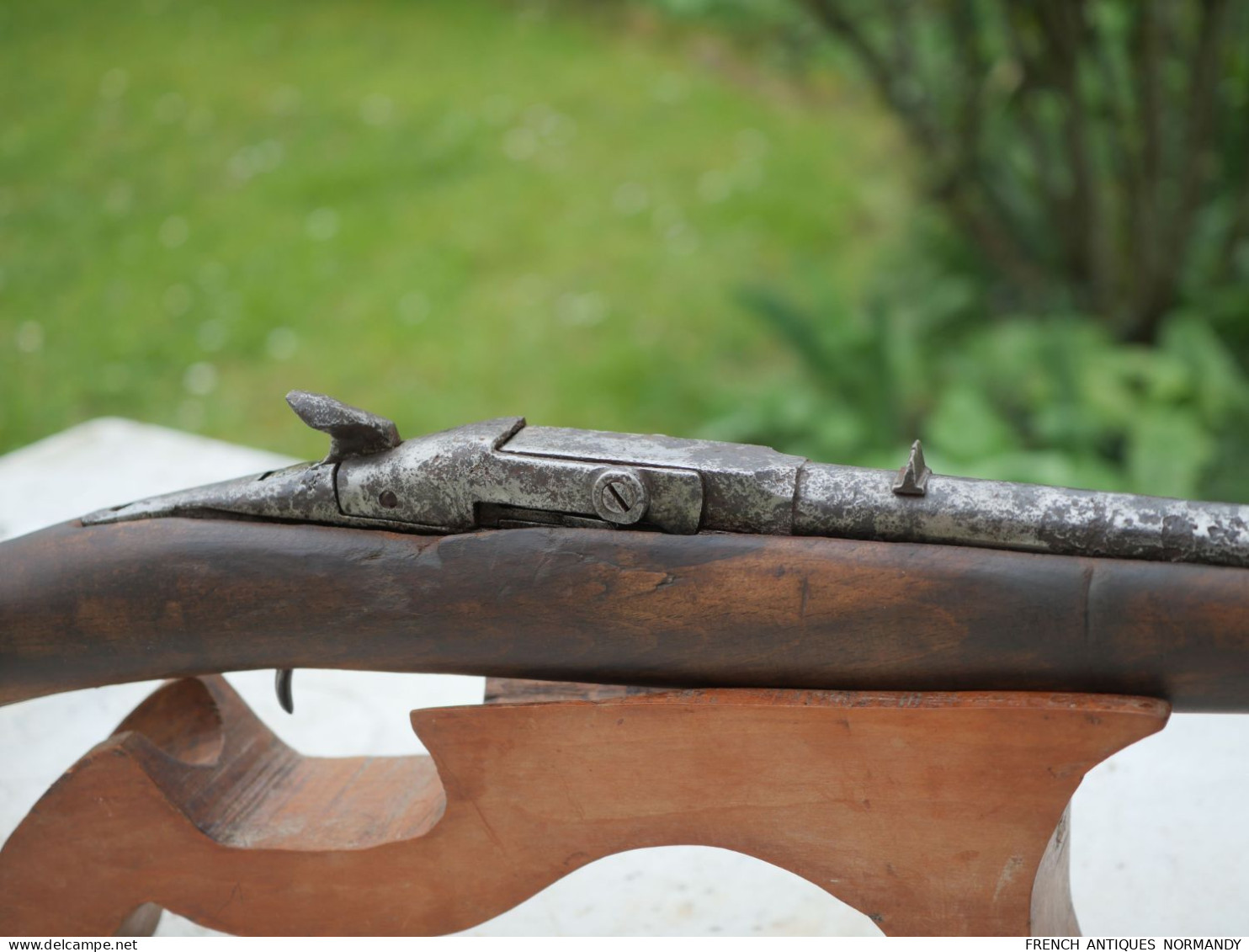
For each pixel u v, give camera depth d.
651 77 6.83
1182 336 3.78
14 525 2.81
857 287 4.82
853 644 1.29
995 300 4.48
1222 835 1.97
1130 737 1.23
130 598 1.43
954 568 1.24
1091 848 1.96
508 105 6.57
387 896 1.55
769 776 1.36
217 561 1.41
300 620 1.40
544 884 1.50
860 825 1.37
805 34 5.04
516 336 4.74
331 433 1.38
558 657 1.37
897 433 3.87
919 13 4.16
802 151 5.95
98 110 6.77
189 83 7.02
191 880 1.60
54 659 1.48
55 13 8.09
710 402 4.17
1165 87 4.02
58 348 4.78
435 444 1.36
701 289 4.95
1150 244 3.90
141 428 3.21
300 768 1.76
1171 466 3.43
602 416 4.29
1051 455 3.48
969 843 1.34
